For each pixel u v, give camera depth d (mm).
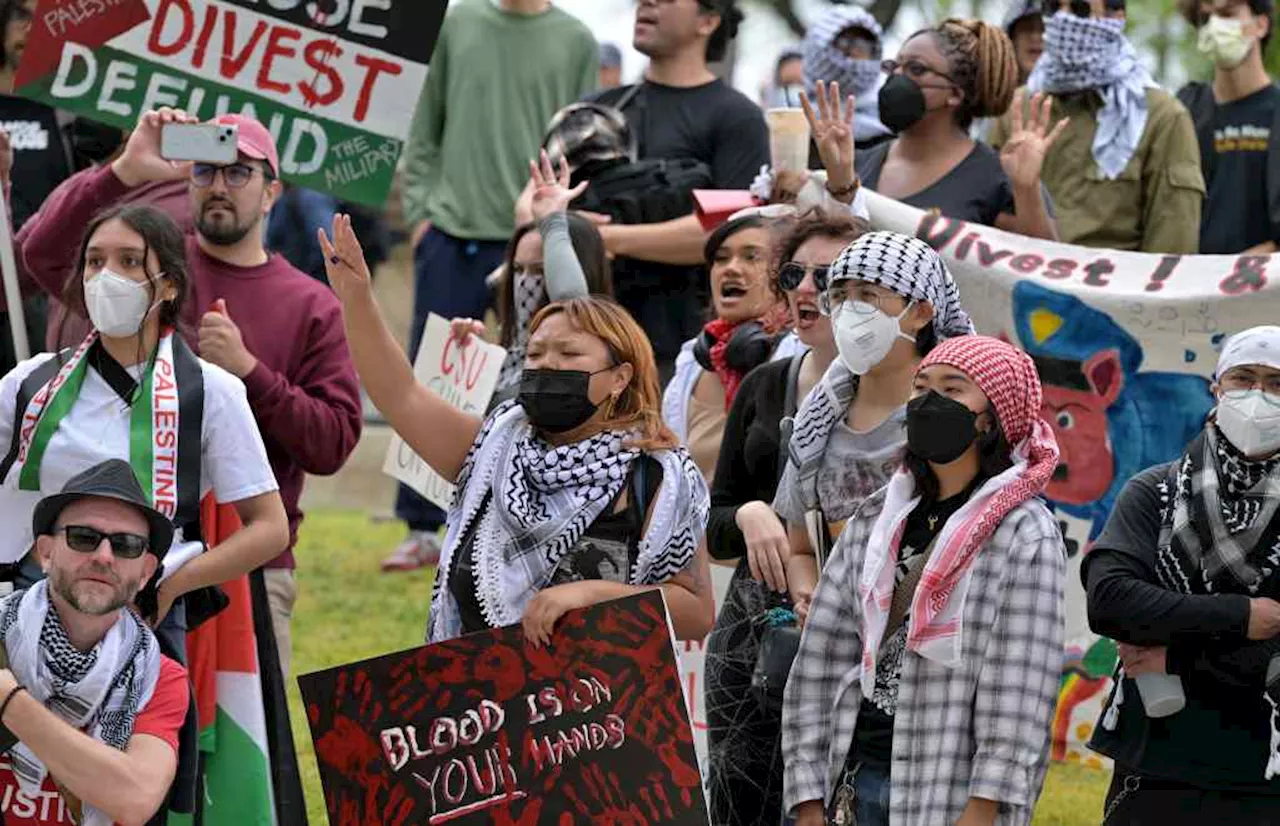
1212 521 10227
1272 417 10062
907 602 9875
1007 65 15492
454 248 19672
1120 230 17031
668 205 16234
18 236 14734
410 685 10211
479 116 19594
